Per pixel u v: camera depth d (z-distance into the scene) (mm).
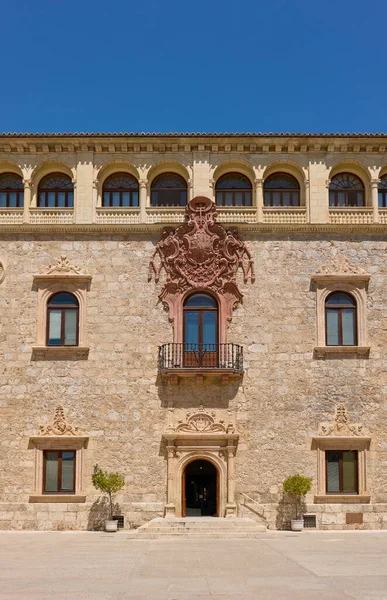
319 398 33906
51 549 25531
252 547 25969
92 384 33938
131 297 34688
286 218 35469
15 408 33750
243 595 15672
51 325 34656
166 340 34312
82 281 34750
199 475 33594
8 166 36219
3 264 34969
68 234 35250
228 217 35500
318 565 20609
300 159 35906
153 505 32875
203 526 30859
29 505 32875
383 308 34719
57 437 33281
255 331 34438
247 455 33344
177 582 17547
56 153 35938
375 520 32875
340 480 33469
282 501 33000
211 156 35969
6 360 34156
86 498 32906
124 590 16406
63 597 15477
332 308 34875
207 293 34969
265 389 33938
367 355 34281
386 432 33688
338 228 35219
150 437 33469
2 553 24234
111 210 35438
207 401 33750
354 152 35969
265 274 34938
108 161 35906
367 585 16938
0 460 33312
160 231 35250
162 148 35875
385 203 36438
